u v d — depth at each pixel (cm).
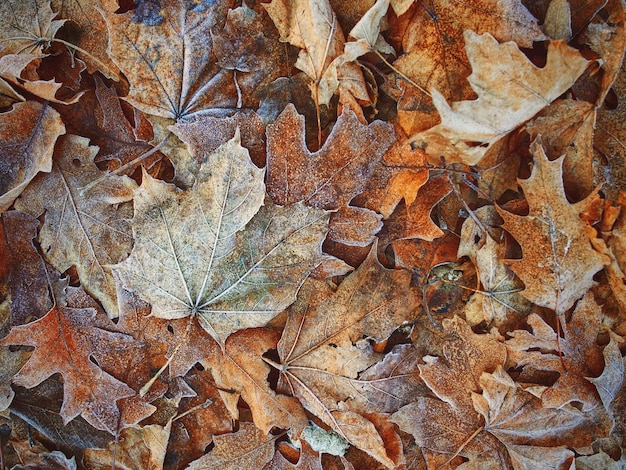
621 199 49
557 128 49
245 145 50
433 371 50
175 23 49
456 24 49
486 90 47
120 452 52
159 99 49
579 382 50
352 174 49
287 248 48
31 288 51
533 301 50
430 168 49
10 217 50
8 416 52
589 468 50
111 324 51
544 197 49
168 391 51
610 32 48
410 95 49
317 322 50
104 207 50
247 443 51
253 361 50
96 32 50
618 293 50
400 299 50
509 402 50
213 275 49
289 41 49
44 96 49
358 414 50
